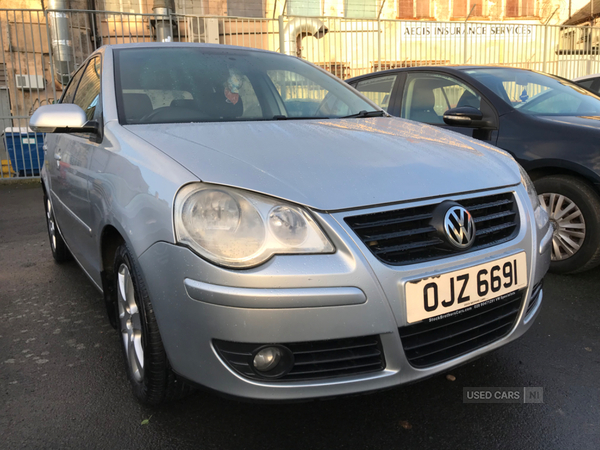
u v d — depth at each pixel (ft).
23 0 35.37
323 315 4.97
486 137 12.11
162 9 35.35
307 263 4.99
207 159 5.64
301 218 5.13
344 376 5.28
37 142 28.60
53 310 10.08
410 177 5.83
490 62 43.45
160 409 6.67
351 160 5.99
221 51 9.82
